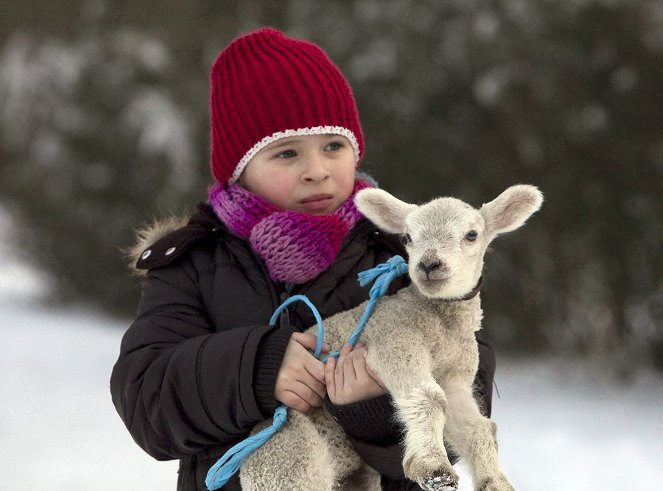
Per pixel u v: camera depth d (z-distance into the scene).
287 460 3.39
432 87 14.29
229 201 4.03
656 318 13.61
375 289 3.64
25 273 26.12
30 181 20.39
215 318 3.85
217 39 19.33
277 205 4.09
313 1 15.97
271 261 3.83
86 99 19.70
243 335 3.50
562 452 9.28
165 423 3.58
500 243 14.22
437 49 14.27
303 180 4.05
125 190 19.78
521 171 14.11
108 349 16.23
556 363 14.38
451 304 3.66
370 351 3.44
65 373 13.62
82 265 20.86
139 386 3.66
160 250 3.92
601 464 8.80
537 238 14.05
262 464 3.43
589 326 14.01
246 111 4.11
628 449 9.38
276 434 3.46
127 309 20.91
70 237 20.66
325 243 3.84
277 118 4.06
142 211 19.55
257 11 18.42
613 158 13.40
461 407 3.44
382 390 3.38
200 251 4.03
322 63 4.20
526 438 9.95
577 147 13.53
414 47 14.40
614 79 13.29
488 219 3.97
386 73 14.45
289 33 16.02
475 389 3.93
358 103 14.59
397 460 3.46
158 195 18.52
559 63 13.47
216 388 3.46
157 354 3.71
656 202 13.31
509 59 13.67
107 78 19.61
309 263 3.82
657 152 13.30
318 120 4.09
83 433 10.01
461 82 14.11
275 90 4.07
